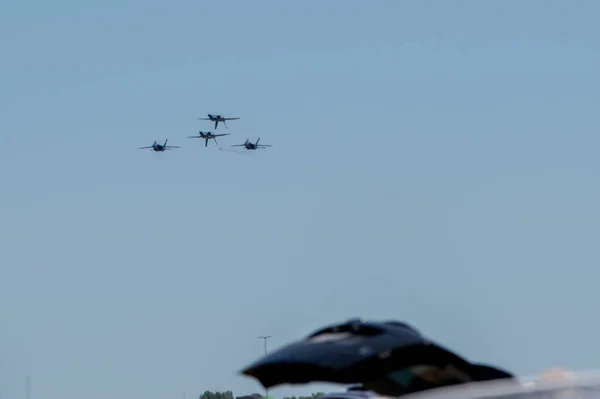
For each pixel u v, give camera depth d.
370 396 33.34
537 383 24.78
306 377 28.72
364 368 27.78
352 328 29.50
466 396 24.92
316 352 28.67
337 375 27.70
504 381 25.55
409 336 28.69
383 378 28.39
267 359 29.23
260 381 29.64
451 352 28.33
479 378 28.52
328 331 30.12
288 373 28.89
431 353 28.22
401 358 28.28
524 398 23.97
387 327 29.23
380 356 27.89
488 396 24.41
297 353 28.84
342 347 28.52
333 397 34.50
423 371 28.48
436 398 25.48
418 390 28.50
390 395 28.72
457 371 28.45
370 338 28.69
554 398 23.64
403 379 28.56
